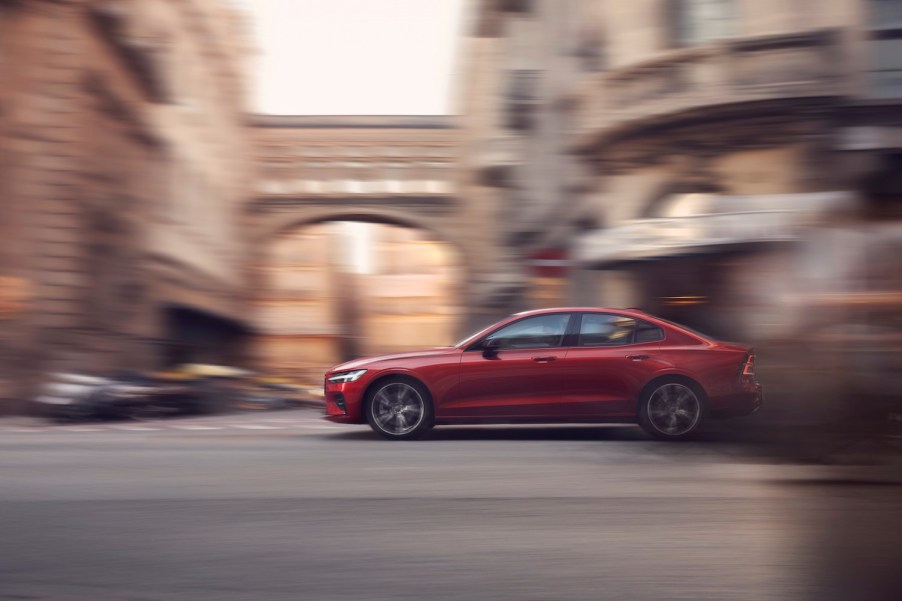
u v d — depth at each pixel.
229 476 6.62
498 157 28.33
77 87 17.91
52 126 17.39
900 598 3.38
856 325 4.75
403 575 3.90
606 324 9.31
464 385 9.24
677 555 4.18
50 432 11.94
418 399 9.30
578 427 10.65
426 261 48.56
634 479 6.31
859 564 3.74
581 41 19.12
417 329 48.25
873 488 4.62
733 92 15.28
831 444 4.69
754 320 5.59
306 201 38.28
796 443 4.86
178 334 27.81
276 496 5.75
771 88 14.98
